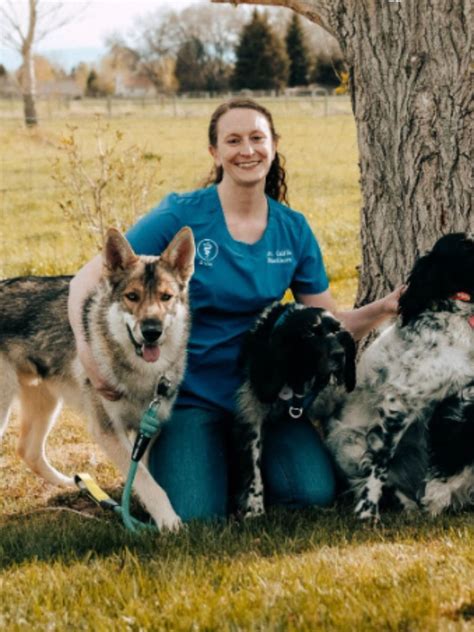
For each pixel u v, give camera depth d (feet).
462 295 14.01
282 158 16.38
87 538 13.09
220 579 11.11
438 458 14.40
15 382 16.21
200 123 124.06
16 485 17.26
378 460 14.73
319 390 14.70
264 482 15.39
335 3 16.93
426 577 10.59
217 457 14.80
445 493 14.46
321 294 15.99
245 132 14.46
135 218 35.81
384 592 10.19
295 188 67.82
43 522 14.56
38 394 16.81
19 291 16.31
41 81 276.62
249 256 14.85
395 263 17.11
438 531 13.08
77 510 15.94
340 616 9.53
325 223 50.90
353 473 15.49
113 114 137.49
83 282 15.16
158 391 14.46
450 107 15.90
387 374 14.74
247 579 10.93
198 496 14.25
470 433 14.25
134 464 13.91
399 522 13.94
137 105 158.40
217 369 15.08
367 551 11.97
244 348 14.61
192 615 9.89
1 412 16.01
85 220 41.75
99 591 10.85
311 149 94.43
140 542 12.80
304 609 9.80
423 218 16.52
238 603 10.00
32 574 11.52
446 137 16.02
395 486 15.35
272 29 221.25
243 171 14.52
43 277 16.72
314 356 13.92
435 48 15.80
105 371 14.43
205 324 15.01
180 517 14.07
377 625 9.39
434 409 14.53
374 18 16.37
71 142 37.76
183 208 15.01
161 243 15.03
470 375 14.17
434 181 16.28
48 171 78.43
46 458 18.67
